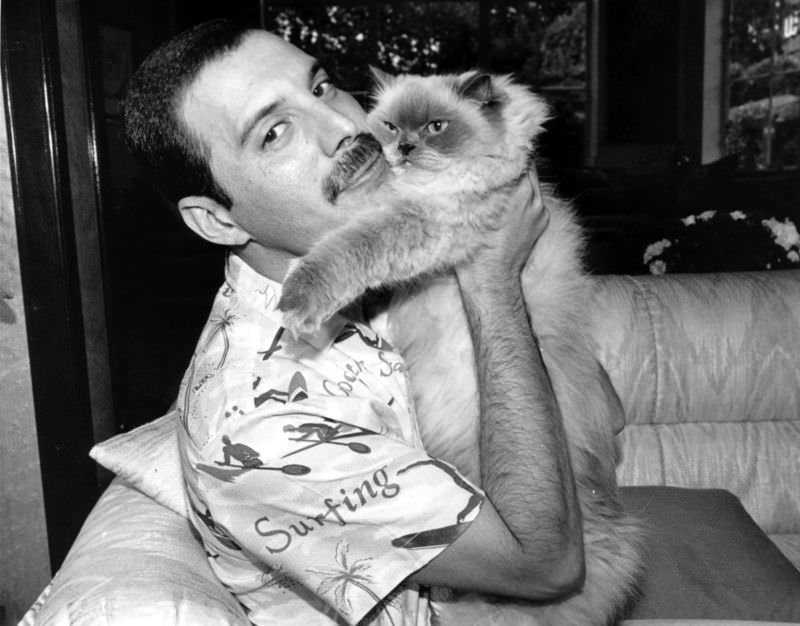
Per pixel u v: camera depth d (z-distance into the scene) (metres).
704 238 3.72
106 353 3.16
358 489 1.18
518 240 1.53
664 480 2.77
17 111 2.51
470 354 1.69
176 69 1.41
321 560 1.19
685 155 9.50
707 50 9.50
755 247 3.64
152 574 1.30
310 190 1.45
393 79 2.05
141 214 3.63
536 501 1.25
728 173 6.99
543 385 1.36
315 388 1.32
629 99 10.34
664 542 2.21
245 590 1.32
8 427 2.68
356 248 1.49
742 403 2.82
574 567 1.28
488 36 11.62
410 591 1.33
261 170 1.42
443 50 11.95
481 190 1.63
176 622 1.20
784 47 8.48
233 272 1.50
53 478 2.69
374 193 1.58
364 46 11.90
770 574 2.09
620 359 2.79
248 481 1.18
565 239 1.84
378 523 1.18
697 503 2.46
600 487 1.69
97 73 3.11
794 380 2.81
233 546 1.27
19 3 2.48
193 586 1.30
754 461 2.79
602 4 10.29
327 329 1.46
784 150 8.59
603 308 2.83
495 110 1.84
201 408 1.29
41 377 2.64
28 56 2.51
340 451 1.20
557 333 1.73
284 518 1.19
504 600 1.47
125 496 1.66
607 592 1.53
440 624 1.45
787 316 2.83
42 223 2.58
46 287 2.61
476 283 1.49
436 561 1.20
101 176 3.12
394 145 1.79
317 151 1.44
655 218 6.55
